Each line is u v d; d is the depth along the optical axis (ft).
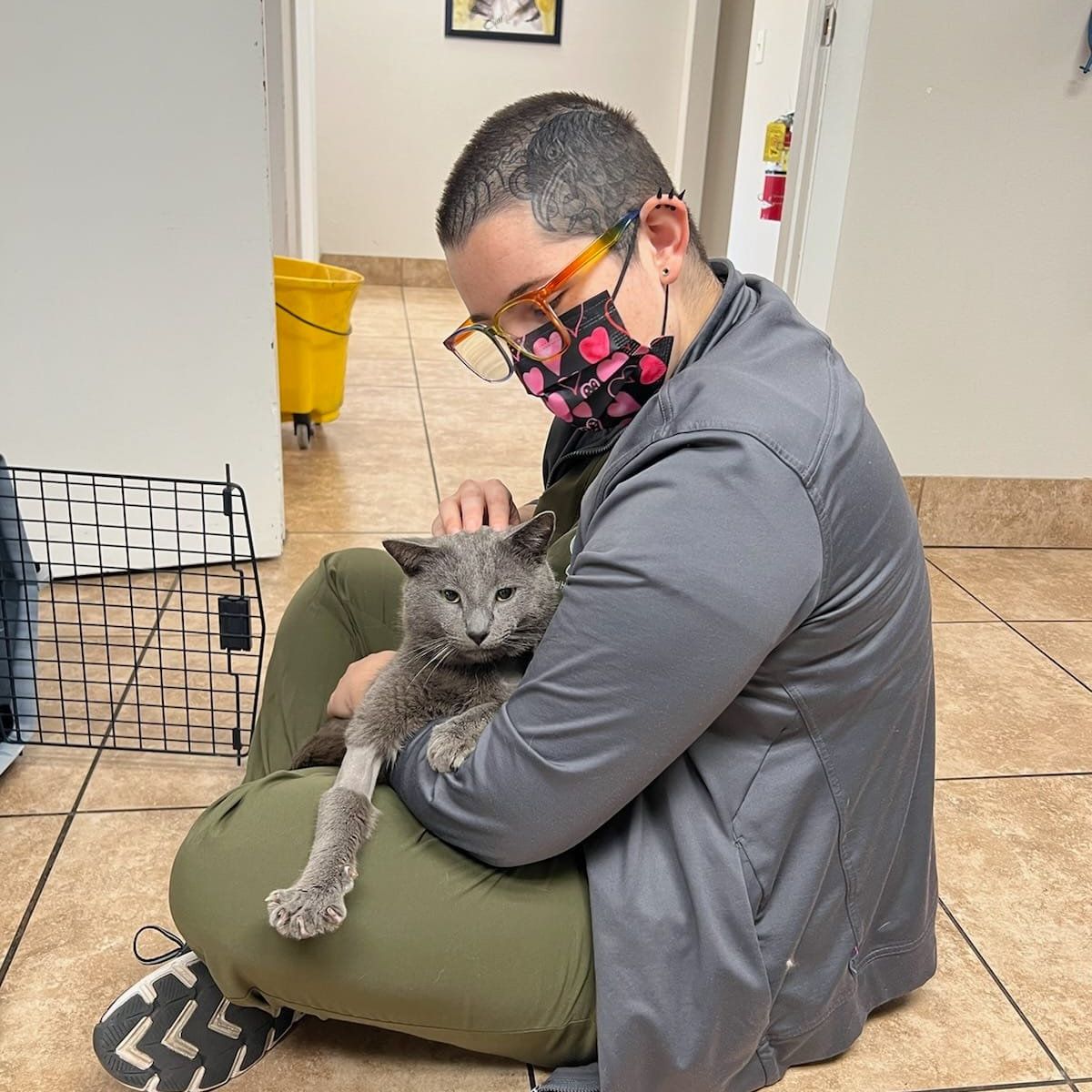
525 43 19.52
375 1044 4.08
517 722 3.21
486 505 4.93
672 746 3.09
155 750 5.82
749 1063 3.69
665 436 3.10
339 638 4.84
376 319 17.48
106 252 7.18
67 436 7.58
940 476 9.41
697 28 15.33
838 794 3.41
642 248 3.37
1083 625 8.07
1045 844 5.49
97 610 7.38
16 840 5.09
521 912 3.46
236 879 3.46
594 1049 3.68
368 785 3.69
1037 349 9.07
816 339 3.38
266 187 7.29
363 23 19.16
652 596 2.89
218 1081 3.81
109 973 4.33
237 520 8.10
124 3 6.62
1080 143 8.44
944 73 8.14
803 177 8.55
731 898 3.24
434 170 20.33
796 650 3.14
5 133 6.75
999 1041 4.24
